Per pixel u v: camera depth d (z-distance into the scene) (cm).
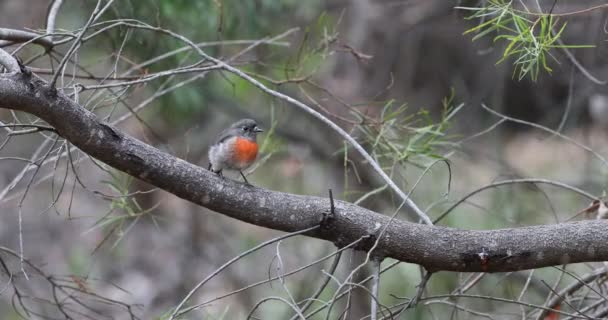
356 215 641
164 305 1585
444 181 1427
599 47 870
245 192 646
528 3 821
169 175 630
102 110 1323
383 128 819
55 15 757
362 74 1445
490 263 625
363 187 1458
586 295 782
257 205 644
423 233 634
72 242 1672
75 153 1094
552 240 618
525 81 1617
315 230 644
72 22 1240
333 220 637
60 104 592
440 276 1262
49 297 1458
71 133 603
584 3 976
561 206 1419
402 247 633
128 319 1509
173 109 1209
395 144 833
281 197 652
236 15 1155
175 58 1093
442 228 640
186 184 634
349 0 1466
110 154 615
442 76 1630
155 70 1089
